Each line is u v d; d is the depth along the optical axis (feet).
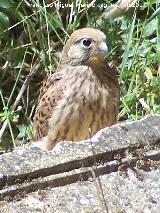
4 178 21.52
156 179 22.25
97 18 43.91
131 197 21.54
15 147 37.47
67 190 21.62
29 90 43.29
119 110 38.68
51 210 20.99
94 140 23.11
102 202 20.97
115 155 22.77
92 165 22.39
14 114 41.01
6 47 43.98
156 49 39.73
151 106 38.22
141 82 38.99
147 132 23.57
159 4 41.73
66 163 22.09
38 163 22.04
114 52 42.63
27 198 21.31
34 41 44.34
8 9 43.60
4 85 44.32
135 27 43.42
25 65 44.24
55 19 41.73
